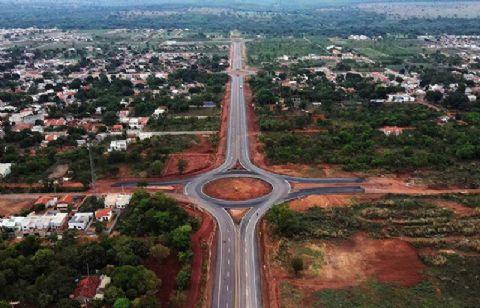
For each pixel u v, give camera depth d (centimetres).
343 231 16875
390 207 18750
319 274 14400
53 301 12938
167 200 18300
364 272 14425
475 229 16662
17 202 19738
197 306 13112
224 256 15775
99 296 13025
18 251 15212
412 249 15612
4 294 13275
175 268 14788
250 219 18212
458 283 13688
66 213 18400
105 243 15338
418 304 12812
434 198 19525
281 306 12938
